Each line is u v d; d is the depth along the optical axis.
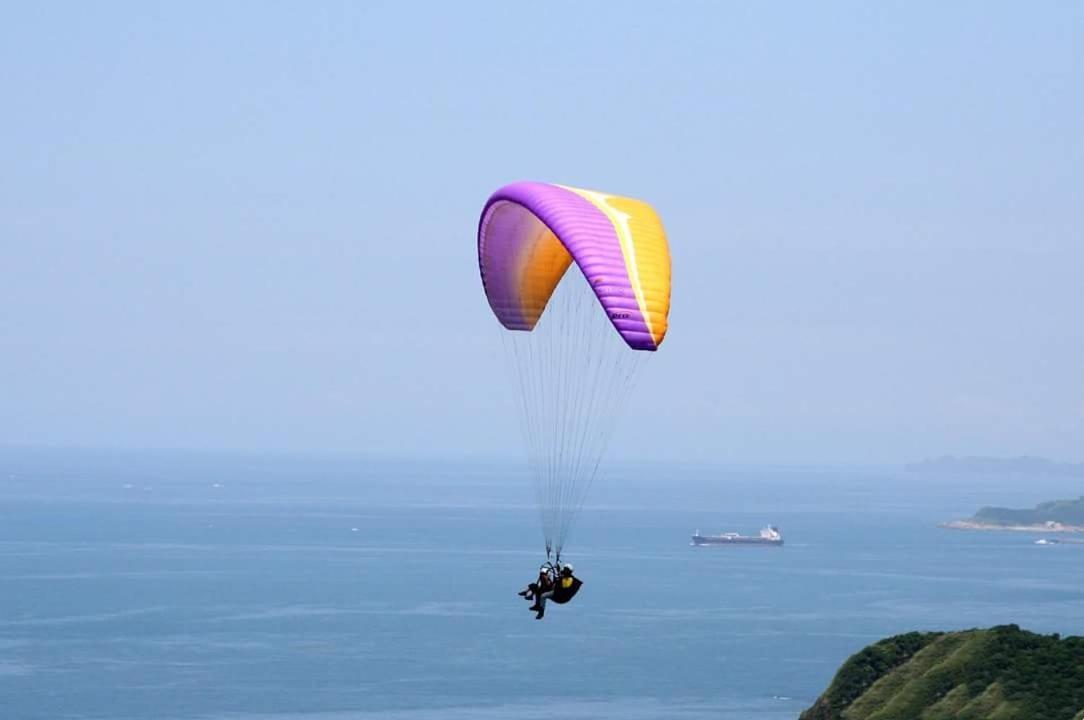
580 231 121.81
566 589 123.38
